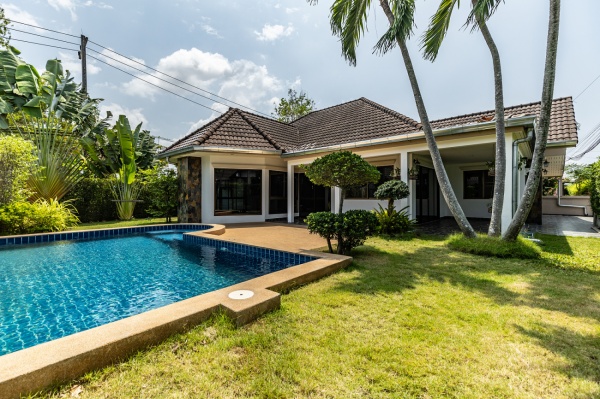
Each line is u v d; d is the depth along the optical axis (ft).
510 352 9.00
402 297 13.47
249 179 46.78
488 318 11.30
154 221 47.39
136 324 9.21
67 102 40.45
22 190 32.40
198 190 44.47
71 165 42.32
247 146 43.27
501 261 20.06
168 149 49.85
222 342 9.32
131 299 15.64
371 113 46.73
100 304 14.97
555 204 70.03
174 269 21.47
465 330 10.36
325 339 9.63
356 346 9.24
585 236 31.78
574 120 31.17
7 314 13.73
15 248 27.45
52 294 16.31
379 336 9.91
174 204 46.50
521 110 35.06
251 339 9.53
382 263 19.56
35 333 11.87
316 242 28.04
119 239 33.06
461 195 51.01
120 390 7.18
